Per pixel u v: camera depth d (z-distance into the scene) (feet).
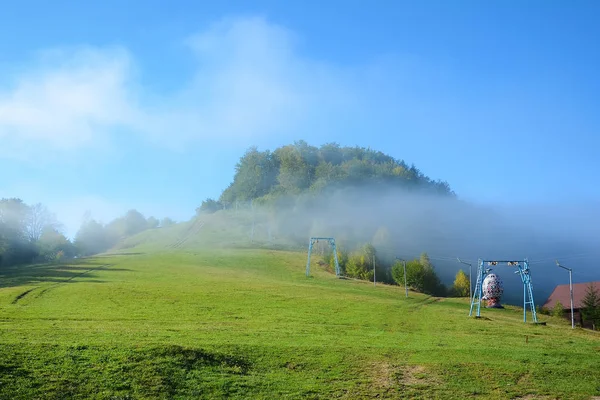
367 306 258.57
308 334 177.06
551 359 153.79
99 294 260.42
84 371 113.19
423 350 156.66
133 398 105.81
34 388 103.30
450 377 132.67
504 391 125.59
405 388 124.36
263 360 136.15
